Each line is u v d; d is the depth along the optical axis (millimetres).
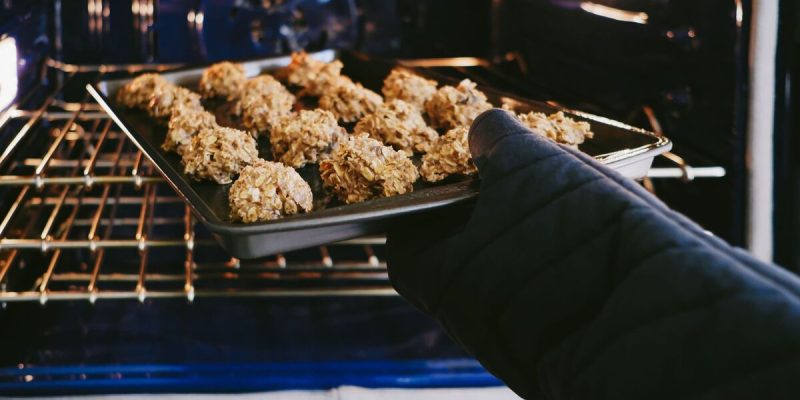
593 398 603
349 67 1201
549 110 966
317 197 820
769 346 545
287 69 1170
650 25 1069
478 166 724
